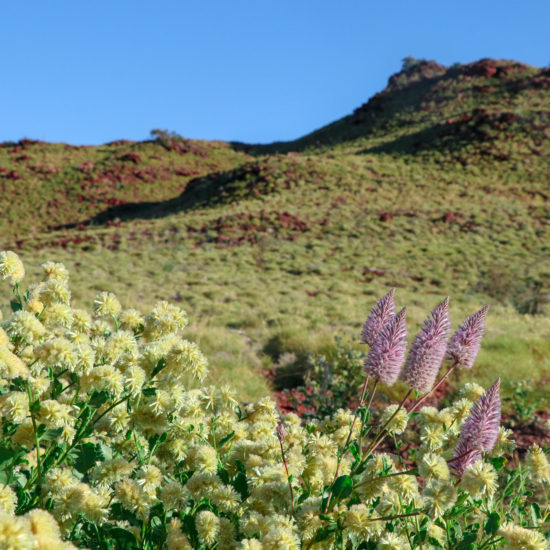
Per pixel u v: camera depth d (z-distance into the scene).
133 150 66.69
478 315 1.81
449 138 53.69
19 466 1.99
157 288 20.67
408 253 29.25
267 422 2.40
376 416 3.38
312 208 37.62
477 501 1.94
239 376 8.26
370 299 20.50
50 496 1.74
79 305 14.48
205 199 44.72
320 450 2.19
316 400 6.82
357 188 42.09
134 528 1.84
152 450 1.97
